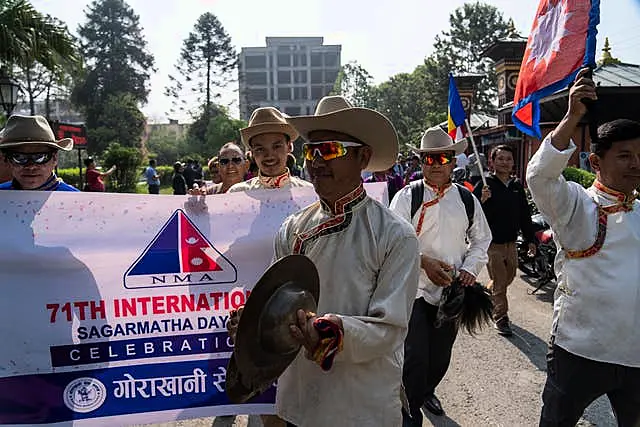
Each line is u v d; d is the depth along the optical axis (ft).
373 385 6.56
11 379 9.50
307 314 5.87
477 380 14.64
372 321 6.13
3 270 9.45
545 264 23.90
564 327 8.41
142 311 10.03
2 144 10.10
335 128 6.66
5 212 9.50
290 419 7.09
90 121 220.64
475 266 11.76
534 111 10.94
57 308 9.66
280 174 12.84
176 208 10.24
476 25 174.91
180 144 245.65
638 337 7.91
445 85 173.68
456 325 11.81
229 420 12.94
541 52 10.51
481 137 62.75
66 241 9.72
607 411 12.66
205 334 10.27
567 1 9.71
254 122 12.46
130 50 237.45
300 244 6.97
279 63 458.50
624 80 38.58
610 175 8.16
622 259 8.00
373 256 6.60
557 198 8.14
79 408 9.76
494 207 18.26
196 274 10.28
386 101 206.08
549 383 8.77
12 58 38.55
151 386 10.04
